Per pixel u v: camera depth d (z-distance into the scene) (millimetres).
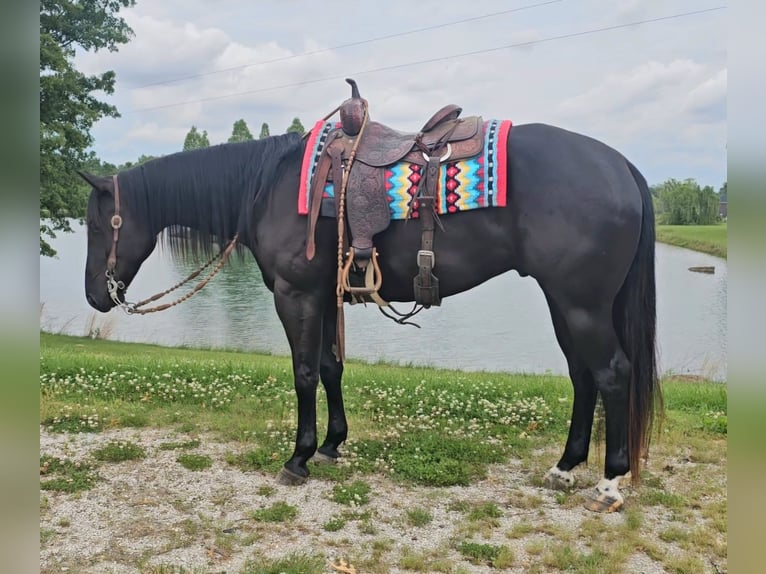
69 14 14961
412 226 2984
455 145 2951
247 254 4289
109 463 3652
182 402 4926
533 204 2842
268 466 3576
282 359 8320
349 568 2529
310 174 3125
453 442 3908
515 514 3016
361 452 3811
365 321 14875
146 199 3482
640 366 2941
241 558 2629
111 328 14055
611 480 3043
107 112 15719
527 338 12727
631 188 2859
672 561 2570
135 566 2570
